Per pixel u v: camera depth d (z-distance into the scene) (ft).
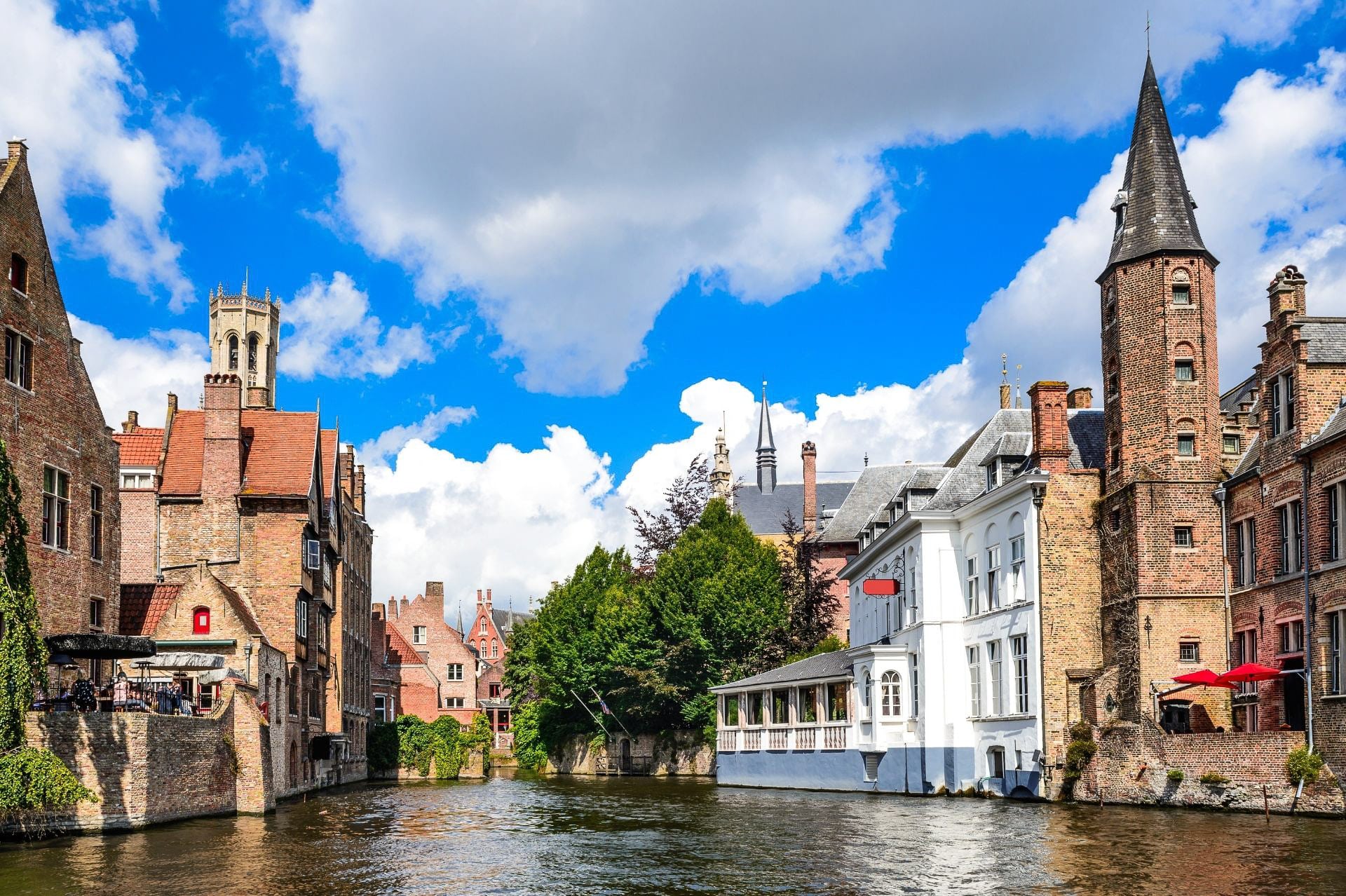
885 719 152.05
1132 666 125.39
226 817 117.70
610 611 253.03
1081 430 141.38
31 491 119.34
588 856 86.69
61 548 125.29
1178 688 121.90
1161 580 125.39
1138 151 134.82
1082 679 128.77
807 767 167.84
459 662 369.09
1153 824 98.89
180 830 102.73
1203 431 127.75
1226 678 110.63
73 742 98.48
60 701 106.11
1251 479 121.70
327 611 183.32
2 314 114.83
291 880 74.64
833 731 162.30
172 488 165.17
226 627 136.26
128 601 142.92
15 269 118.32
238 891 70.08
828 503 346.33
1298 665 112.88
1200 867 74.02
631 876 76.38
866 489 303.89
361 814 124.26
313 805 140.15
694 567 236.22
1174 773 113.50
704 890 70.79
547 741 279.69
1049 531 132.05
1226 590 125.49
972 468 154.92
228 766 121.60
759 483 361.10
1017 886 69.15
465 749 237.25
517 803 142.20
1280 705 115.96
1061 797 126.41
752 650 230.07
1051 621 130.72
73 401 128.36
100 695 120.26
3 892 69.00
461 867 81.10
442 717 237.04
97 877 75.00
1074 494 132.77
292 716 160.04
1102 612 131.54
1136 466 128.06
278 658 147.13
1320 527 109.09
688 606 235.81
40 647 102.47
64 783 94.07
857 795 149.48
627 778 224.94
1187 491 126.62
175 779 108.78
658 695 236.22
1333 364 113.91
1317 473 109.81
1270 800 106.01
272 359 329.52
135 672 137.59
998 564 141.28
